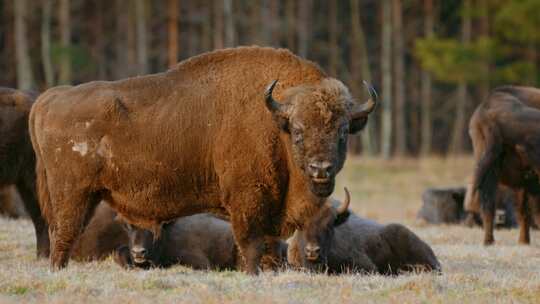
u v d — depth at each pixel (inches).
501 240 2652.6
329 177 1551.4
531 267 1999.3
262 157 1658.5
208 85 1713.8
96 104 1729.8
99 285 1514.5
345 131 1587.1
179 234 2054.6
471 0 7514.8
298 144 1572.3
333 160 1553.9
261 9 7539.4
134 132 1710.1
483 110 2551.7
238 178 1670.8
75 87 1784.0
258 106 1672.0
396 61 7529.5
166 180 1712.6
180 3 7770.7
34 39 7677.2
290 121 1588.3
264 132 1656.0
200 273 1777.8
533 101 2566.4
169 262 2033.7
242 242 1692.9
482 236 2731.3
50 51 6860.2
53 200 1758.1
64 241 1752.0
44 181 1806.1
